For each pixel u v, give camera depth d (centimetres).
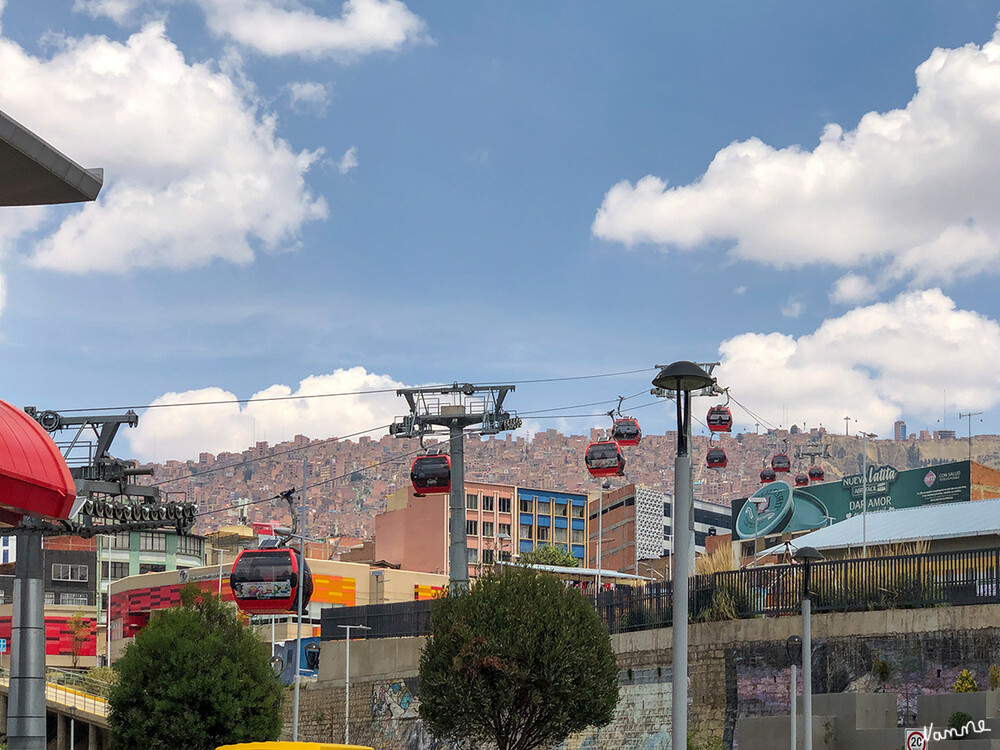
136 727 4925
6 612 13775
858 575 3869
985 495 9369
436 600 3962
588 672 3762
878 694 3431
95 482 4575
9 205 1611
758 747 3406
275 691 5175
